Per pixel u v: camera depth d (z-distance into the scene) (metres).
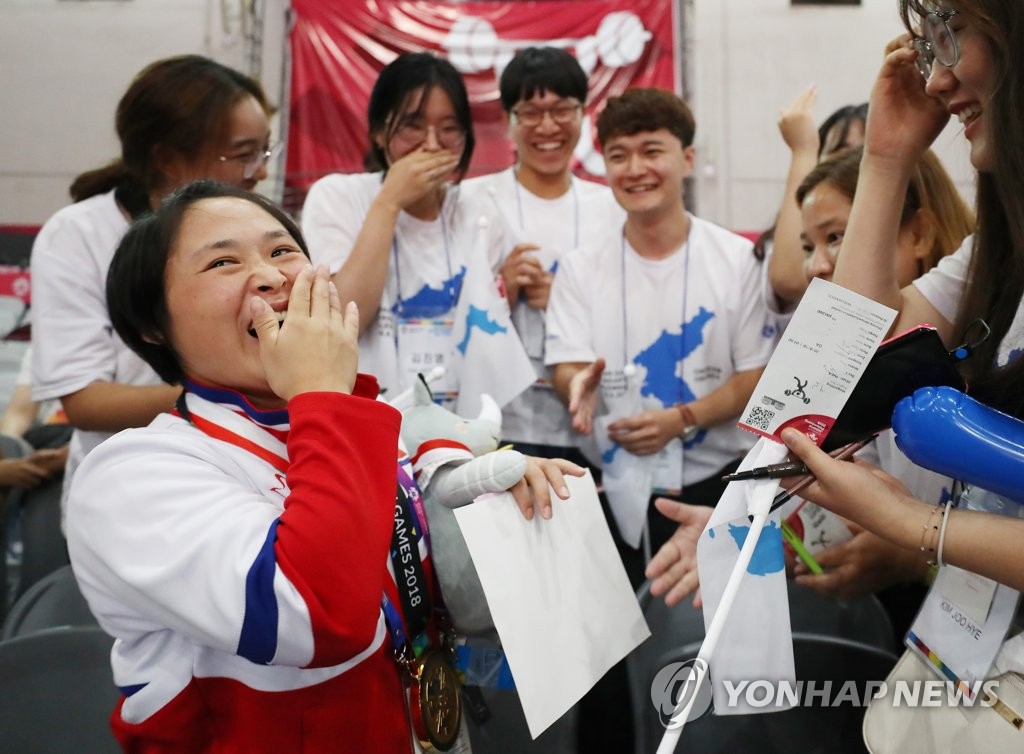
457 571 1.04
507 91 2.12
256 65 3.50
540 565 1.01
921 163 1.53
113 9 3.50
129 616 0.90
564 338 1.99
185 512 0.85
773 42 3.55
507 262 2.06
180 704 0.92
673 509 1.26
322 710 0.92
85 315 1.66
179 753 0.93
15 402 2.50
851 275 1.22
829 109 3.57
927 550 0.96
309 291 0.95
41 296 1.65
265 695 0.91
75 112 3.49
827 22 3.55
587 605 1.05
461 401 1.88
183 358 0.99
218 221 0.97
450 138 1.87
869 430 0.99
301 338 0.91
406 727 0.98
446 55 3.47
